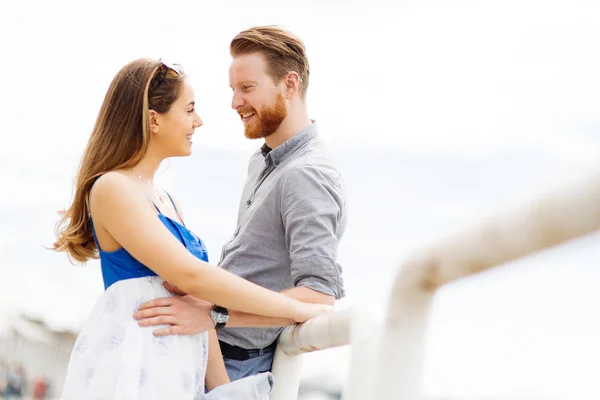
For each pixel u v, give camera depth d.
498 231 0.61
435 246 0.77
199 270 1.91
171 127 2.09
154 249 1.90
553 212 0.53
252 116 2.78
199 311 1.97
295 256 2.42
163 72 2.09
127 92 2.05
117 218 1.92
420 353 0.87
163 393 1.87
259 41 2.75
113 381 1.84
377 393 0.89
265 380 1.98
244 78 2.75
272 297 1.99
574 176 0.52
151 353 1.88
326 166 2.57
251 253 2.56
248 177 2.87
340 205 2.55
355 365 1.26
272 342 2.38
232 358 2.38
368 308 1.37
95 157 2.04
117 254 1.97
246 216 2.63
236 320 2.00
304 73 2.79
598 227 0.50
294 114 2.75
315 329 1.80
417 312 0.85
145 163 2.09
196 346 2.01
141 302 1.94
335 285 2.41
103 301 1.95
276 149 2.66
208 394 1.97
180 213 2.27
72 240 2.09
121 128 2.04
